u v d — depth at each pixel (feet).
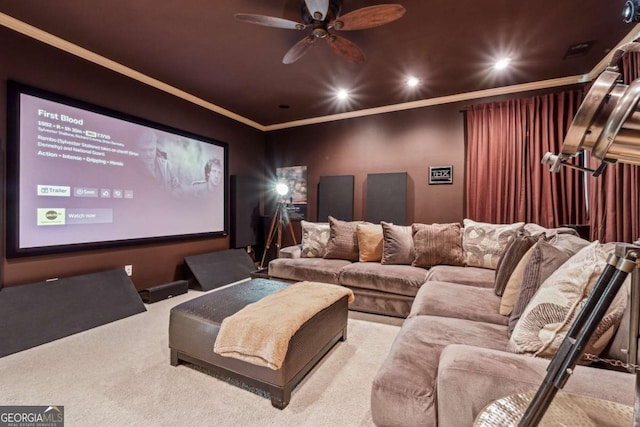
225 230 14.60
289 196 16.28
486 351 3.36
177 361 6.34
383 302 9.34
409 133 13.29
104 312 8.84
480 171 11.48
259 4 7.07
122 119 10.21
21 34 7.97
